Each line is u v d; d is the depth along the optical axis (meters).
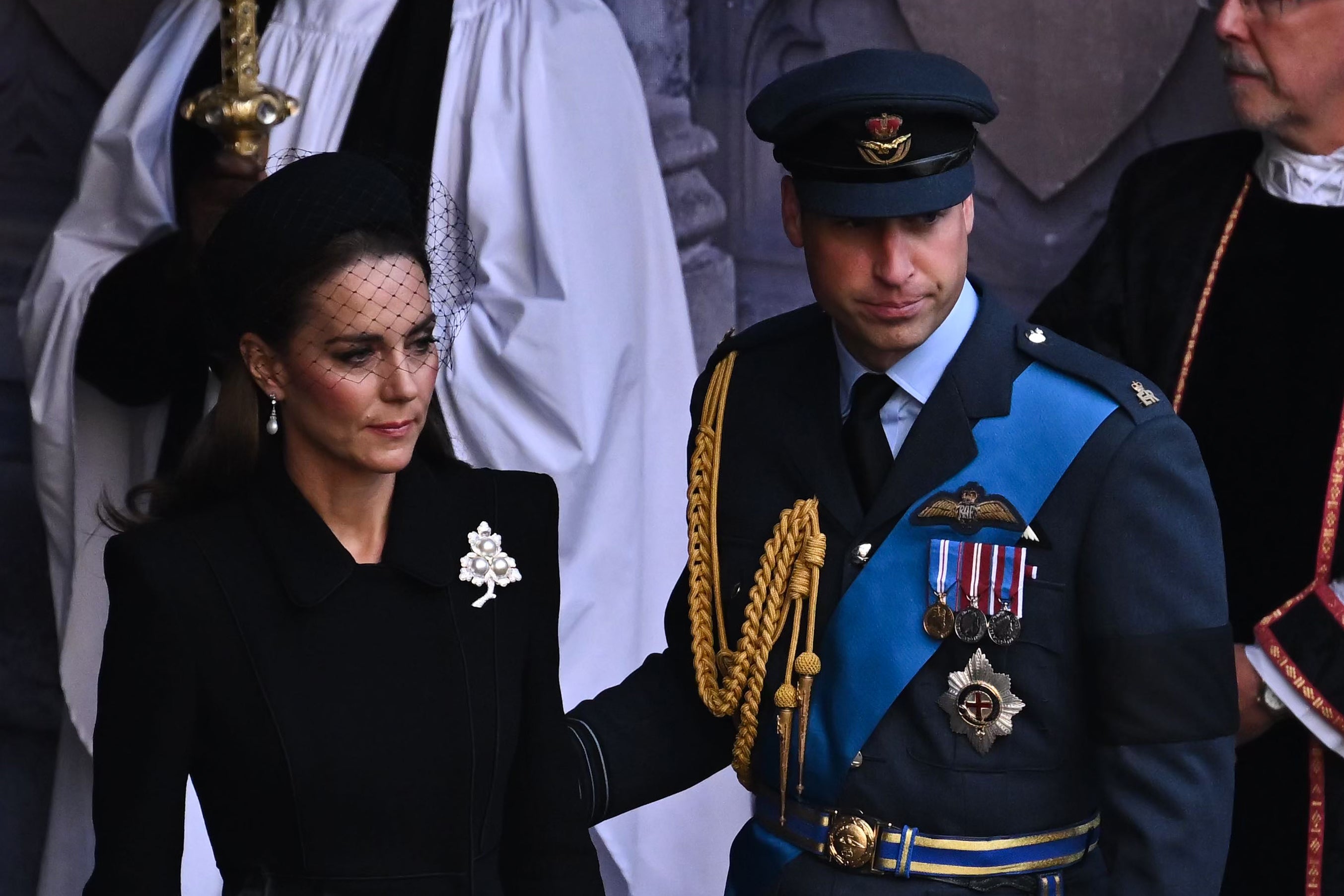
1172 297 11.88
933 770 8.31
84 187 14.02
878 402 8.68
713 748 9.30
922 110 7.88
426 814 7.83
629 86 14.52
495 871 8.09
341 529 8.02
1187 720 8.08
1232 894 11.34
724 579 9.01
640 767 9.16
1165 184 12.34
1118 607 8.13
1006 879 8.26
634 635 14.08
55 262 13.70
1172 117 16.42
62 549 14.05
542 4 14.07
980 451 8.40
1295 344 11.36
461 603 8.09
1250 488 11.34
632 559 14.02
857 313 8.21
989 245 16.52
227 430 7.98
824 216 8.13
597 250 13.81
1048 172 16.45
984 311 8.70
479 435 13.15
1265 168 11.84
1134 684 8.08
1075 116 16.38
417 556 7.98
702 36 15.92
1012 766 8.27
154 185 13.76
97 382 13.43
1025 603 8.20
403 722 7.82
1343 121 11.41
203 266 7.90
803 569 8.62
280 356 7.66
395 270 7.61
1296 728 11.05
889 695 8.31
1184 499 8.19
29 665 16.09
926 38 16.25
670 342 14.63
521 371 13.16
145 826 7.54
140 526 7.91
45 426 13.64
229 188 12.36
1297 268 11.48
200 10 14.45
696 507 9.16
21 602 16.06
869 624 8.40
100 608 13.77
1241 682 10.91
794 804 8.70
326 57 13.91
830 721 8.49
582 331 13.47
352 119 13.73
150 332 13.17
